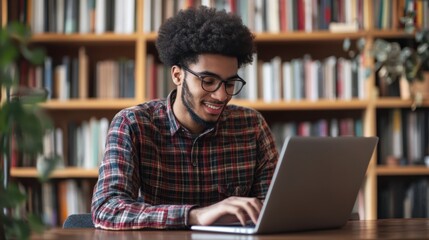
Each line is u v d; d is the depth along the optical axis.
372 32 3.40
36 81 3.40
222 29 1.82
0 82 1.03
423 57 3.28
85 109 3.63
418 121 3.46
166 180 1.96
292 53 3.65
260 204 1.53
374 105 3.38
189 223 1.60
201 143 1.99
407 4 3.43
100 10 3.41
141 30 3.40
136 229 1.63
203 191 1.99
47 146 3.42
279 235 1.45
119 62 3.44
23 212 1.15
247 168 2.05
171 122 1.97
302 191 1.47
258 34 3.38
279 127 3.49
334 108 3.47
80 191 3.44
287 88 3.42
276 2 3.42
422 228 1.64
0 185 1.11
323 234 1.48
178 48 1.87
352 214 2.10
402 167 3.39
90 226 1.93
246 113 2.11
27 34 1.03
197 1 3.41
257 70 3.42
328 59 3.45
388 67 3.29
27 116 1.00
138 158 1.92
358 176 1.62
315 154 1.46
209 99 1.86
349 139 1.54
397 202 3.45
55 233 1.56
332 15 3.44
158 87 3.42
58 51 3.63
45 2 3.40
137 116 1.94
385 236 1.43
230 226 1.55
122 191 1.77
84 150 3.44
